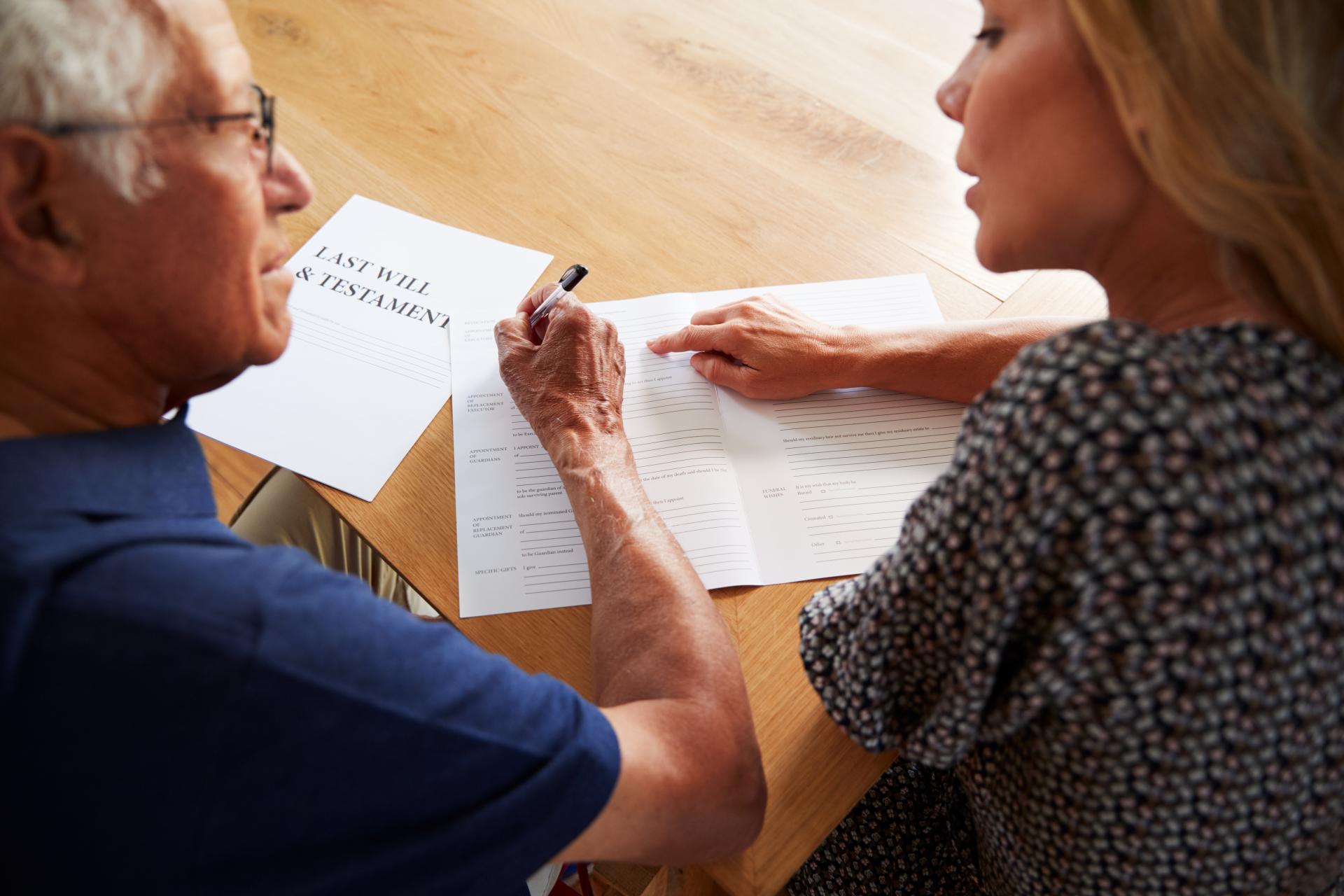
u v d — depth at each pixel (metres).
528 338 0.91
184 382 0.63
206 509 0.57
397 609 0.54
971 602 0.51
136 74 0.48
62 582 0.46
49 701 0.45
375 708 0.49
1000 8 0.55
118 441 0.54
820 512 0.83
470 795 0.52
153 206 0.51
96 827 0.46
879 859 0.84
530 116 1.15
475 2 1.29
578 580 0.79
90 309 0.53
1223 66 0.43
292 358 0.93
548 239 1.04
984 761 0.62
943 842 0.84
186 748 0.46
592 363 0.86
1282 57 0.42
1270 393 0.45
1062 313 0.97
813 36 1.27
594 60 1.22
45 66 0.46
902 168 1.11
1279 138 0.43
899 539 0.57
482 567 0.80
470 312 0.97
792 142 1.14
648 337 0.95
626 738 0.61
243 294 0.59
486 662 0.55
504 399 0.91
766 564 0.80
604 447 0.82
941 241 1.04
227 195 0.54
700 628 0.70
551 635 0.76
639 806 0.58
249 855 0.48
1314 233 0.44
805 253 1.03
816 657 0.63
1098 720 0.49
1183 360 0.46
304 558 0.52
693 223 1.05
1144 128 0.47
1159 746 0.48
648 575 0.73
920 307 0.98
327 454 0.86
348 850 0.50
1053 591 0.47
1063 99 0.52
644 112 1.16
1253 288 0.49
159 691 0.45
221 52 0.53
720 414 0.90
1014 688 0.51
